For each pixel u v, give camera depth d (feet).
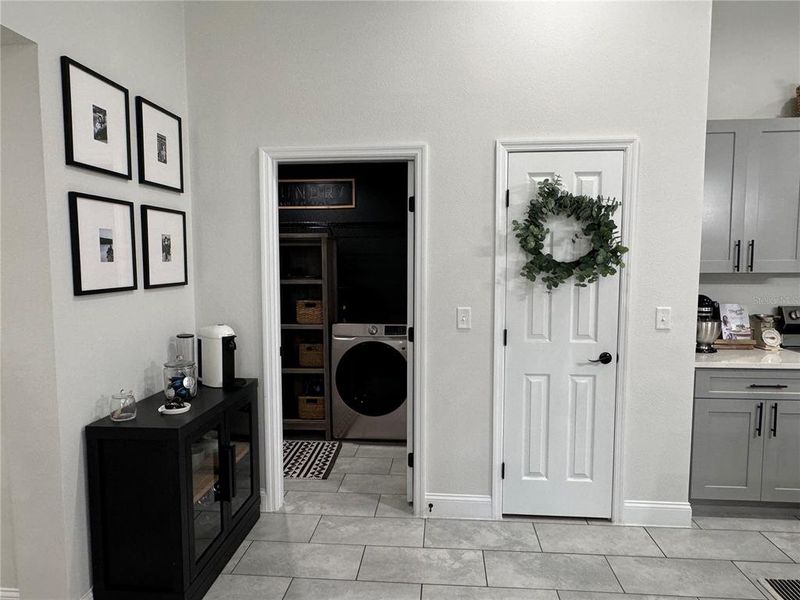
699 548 7.66
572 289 8.21
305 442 12.61
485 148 8.17
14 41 5.27
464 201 8.25
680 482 8.35
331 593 6.62
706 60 7.78
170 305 8.10
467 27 8.07
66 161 5.73
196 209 8.72
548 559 7.37
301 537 8.03
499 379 8.39
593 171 8.03
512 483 8.60
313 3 8.29
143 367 7.35
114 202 6.56
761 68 10.13
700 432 8.45
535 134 8.10
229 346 8.07
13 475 5.79
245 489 8.18
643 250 8.07
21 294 5.59
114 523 6.08
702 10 7.73
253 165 8.56
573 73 7.98
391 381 12.39
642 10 7.82
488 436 8.52
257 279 8.71
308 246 13.01
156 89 7.68
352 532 8.18
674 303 8.09
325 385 12.55
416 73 8.20
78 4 5.95
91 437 6.01
